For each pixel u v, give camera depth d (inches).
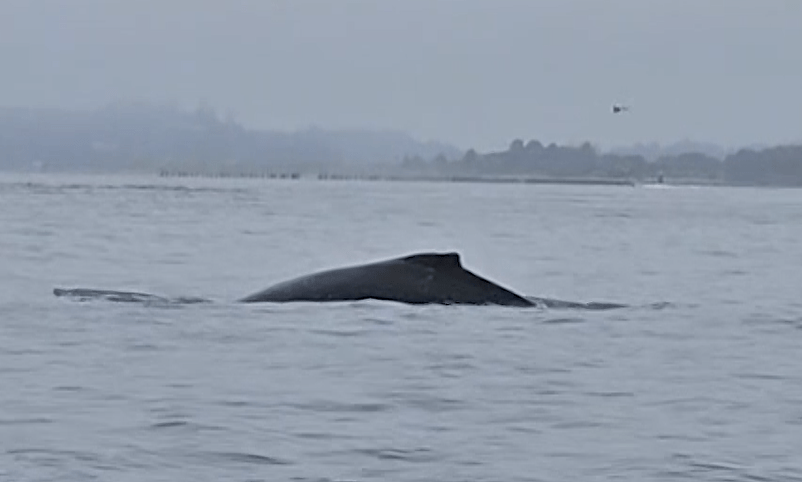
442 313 3024.1
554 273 4926.2
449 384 2186.3
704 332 2935.5
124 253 5374.0
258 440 1739.7
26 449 1667.1
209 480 1544.0
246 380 2182.6
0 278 4114.2
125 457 1635.1
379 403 2010.3
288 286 3230.8
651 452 1715.1
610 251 6264.8
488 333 2783.0
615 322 3048.7
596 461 1665.8
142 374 2223.2
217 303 3171.8
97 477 1544.0
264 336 2669.8
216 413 1904.5
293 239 6594.5
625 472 1612.9
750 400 2087.8
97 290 3417.8
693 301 3732.8
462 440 1768.0
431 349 2554.1
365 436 1777.8
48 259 4950.8
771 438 1803.6
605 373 2333.9
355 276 3230.8
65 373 2222.0
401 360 2420.0
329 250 5910.4
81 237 6230.3
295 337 2664.9
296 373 2261.3
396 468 1615.4
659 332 2903.5
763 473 1609.3
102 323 2837.1
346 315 2962.6
